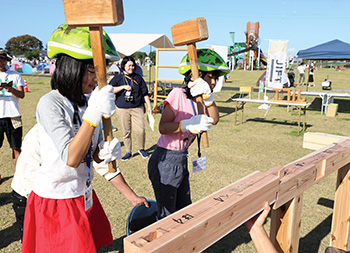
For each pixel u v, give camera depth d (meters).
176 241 0.89
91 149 1.61
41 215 1.50
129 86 4.77
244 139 6.70
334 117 9.67
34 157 1.74
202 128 1.78
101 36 1.15
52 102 1.37
